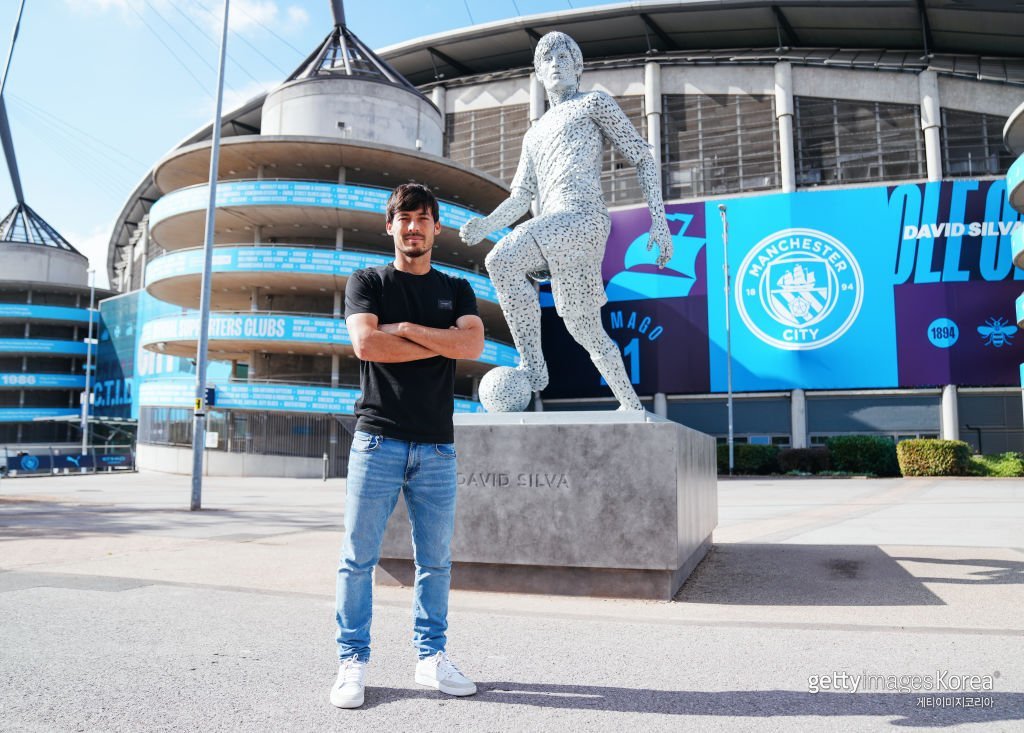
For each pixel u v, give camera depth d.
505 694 2.79
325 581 5.44
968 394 32.16
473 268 37.44
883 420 32.97
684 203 36.06
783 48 39.88
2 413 53.91
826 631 3.83
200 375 14.23
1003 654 3.33
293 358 33.72
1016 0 32.88
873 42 38.75
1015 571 5.55
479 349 2.91
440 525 2.93
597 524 4.89
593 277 5.72
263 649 3.44
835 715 2.54
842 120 35.75
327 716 2.53
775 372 33.59
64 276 61.97
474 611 4.41
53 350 54.78
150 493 19.86
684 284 35.41
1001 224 32.03
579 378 36.62
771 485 22.59
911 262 32.72
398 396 2.85
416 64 43.56
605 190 38.50
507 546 5.05
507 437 5.14
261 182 28.98
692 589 5.15
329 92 32.56
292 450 29.94
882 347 32.50
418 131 34.00
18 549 7.46
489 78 41.56
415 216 2.90
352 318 2.83
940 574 5.53
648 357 35.38
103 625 3.93
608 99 5.79
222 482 26.23
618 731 2.39
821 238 33.88
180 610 4.34
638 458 4.86
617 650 3.45
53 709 2.59
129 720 2.48
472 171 32.28
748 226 34.94
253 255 29.16
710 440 7.25
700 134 37.38
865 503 14.25
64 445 53.28
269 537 8.79
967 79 34.31
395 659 3.32
